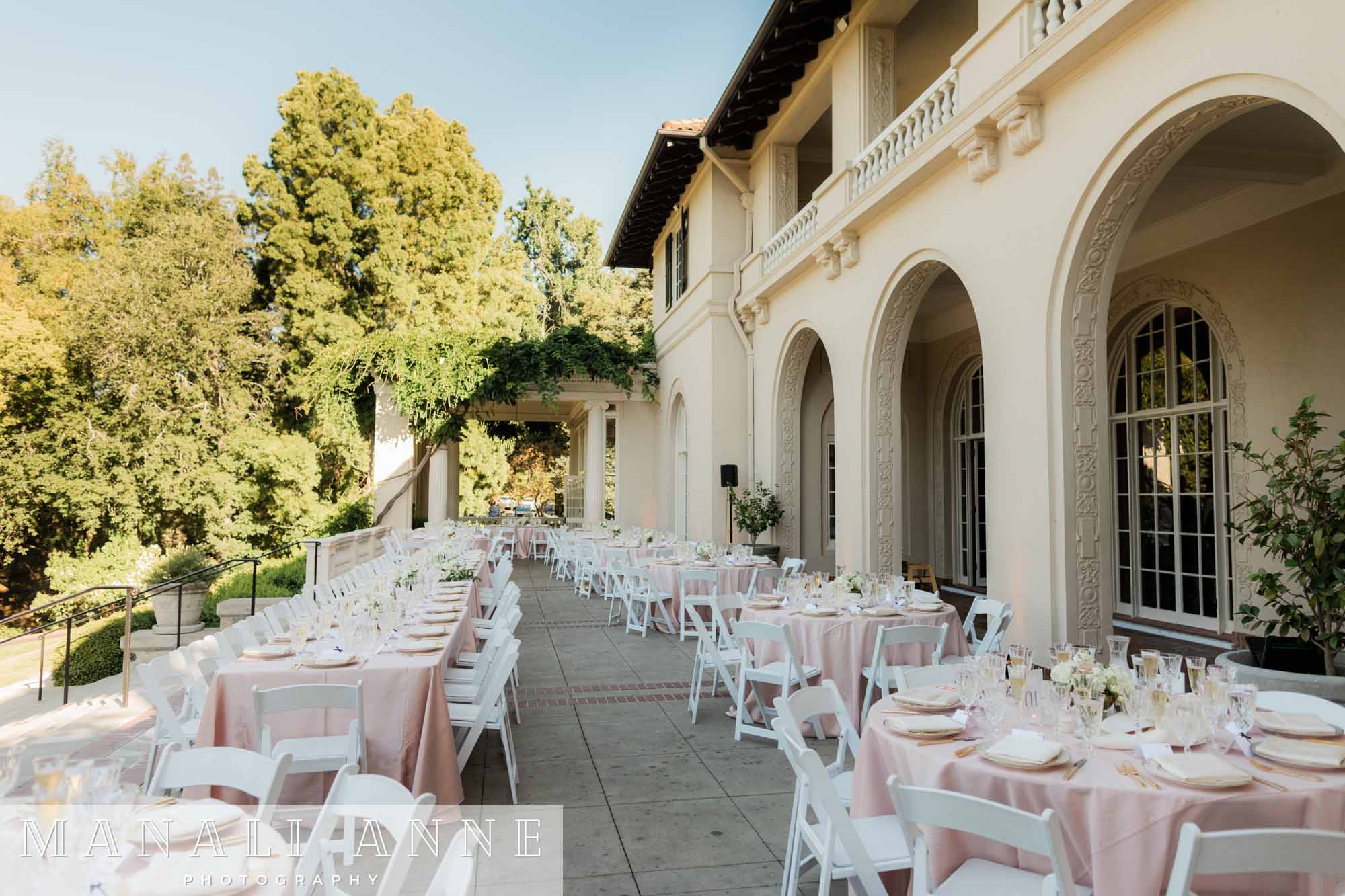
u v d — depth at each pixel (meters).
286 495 21.86
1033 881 2.78
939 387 14.65
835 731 6.08
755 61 11.77
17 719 8.29
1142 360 10.01
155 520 21.30
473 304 28.06
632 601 10.86
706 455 15.71
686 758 5.63
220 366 22.56
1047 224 6.66
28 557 22.06
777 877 3.83
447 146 28.05
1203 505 9.09
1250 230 8.26
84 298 20.62
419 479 25.23
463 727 5.51
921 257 8.84
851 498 10.56
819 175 15.65
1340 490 5.07
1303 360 7.71
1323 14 4.36
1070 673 3.59
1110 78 5.98
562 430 36.94
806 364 13.80
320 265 26.48
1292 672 5.25
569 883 3.77
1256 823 2.62
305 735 4.55
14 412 21.09
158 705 4.62
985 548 13.70
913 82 12.84
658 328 20.67
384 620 5.56
